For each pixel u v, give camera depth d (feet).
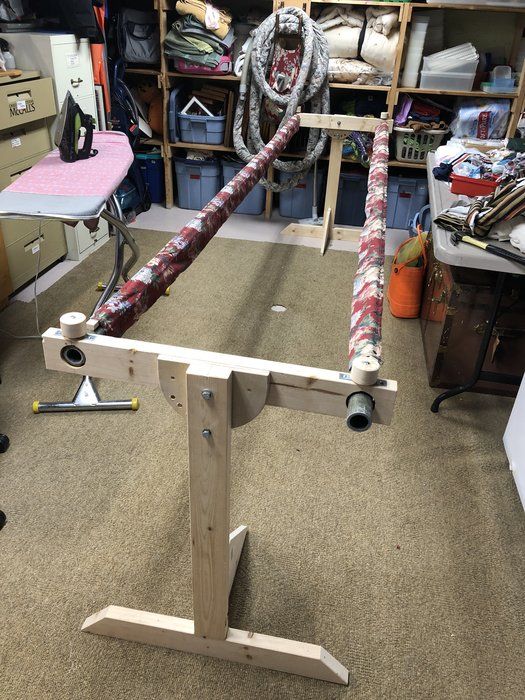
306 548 5.71
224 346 8.93
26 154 9.88
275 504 6.19
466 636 4.96
